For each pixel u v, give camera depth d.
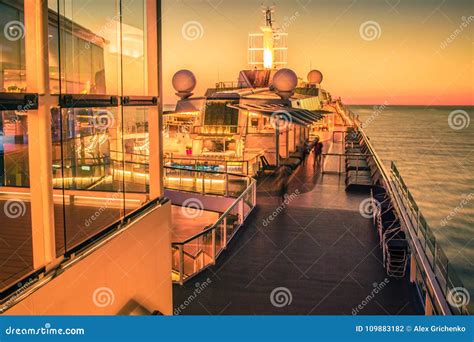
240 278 6.89
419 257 5.82
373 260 7.59
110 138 9.53
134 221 4.09
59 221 4.73
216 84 27.34
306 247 8.28
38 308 2.64
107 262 3.52
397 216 8.59
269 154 17.67
